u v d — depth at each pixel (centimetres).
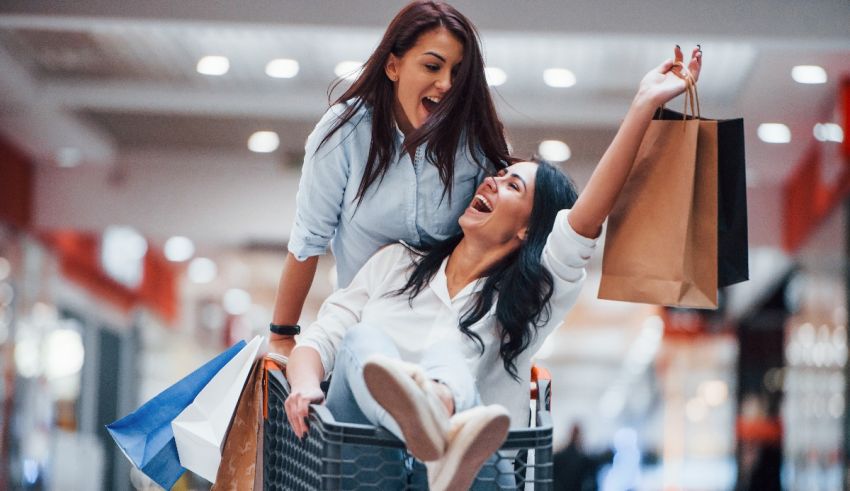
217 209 1233
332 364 267
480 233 263
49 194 1228
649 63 865
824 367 1021
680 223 245
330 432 222
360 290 274
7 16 646
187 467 284
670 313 1850
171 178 1235
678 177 246
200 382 289
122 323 1636
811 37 650
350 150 280
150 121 1091
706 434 2116
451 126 271
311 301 1978
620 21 642
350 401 244
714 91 921
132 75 952
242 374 286
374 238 287
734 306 1697
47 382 1317
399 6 643
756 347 1616
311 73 929
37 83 960
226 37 845
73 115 1055
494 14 640
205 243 1531
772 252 1276
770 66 828
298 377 256
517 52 851
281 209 1231
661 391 2297
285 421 268
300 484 250
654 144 248
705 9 648
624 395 3250
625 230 250
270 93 973
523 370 265
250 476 284
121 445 282
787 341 1355
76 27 660
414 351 259
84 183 1230
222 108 985
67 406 1463
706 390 2075
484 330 259
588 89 946
